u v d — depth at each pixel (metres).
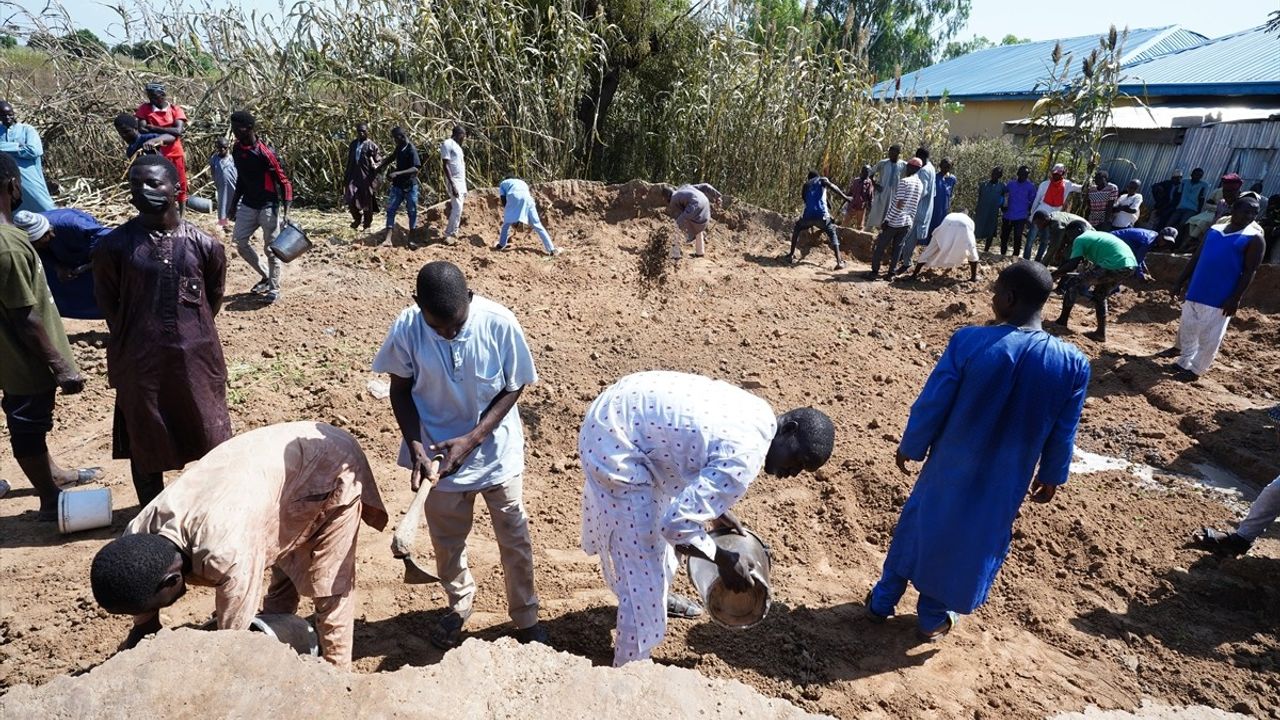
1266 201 13.11
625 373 6.63
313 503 2.71
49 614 3.57
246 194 7.55
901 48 42.19
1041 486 3.46
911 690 3.42
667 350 7.20
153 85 9.87
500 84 12.45
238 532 2.35
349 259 9.32
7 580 3.79
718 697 2.13
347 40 12.37
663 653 3.53
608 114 14.88
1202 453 5.99
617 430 2.88
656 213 12.09
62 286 6.31
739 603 2.94
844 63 13.49
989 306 9.30
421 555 4.18
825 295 9.65
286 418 5.55
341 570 2.86
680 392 2.84
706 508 2.64
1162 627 3.92
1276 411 5.95
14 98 11.38
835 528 4.71
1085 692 3.47
